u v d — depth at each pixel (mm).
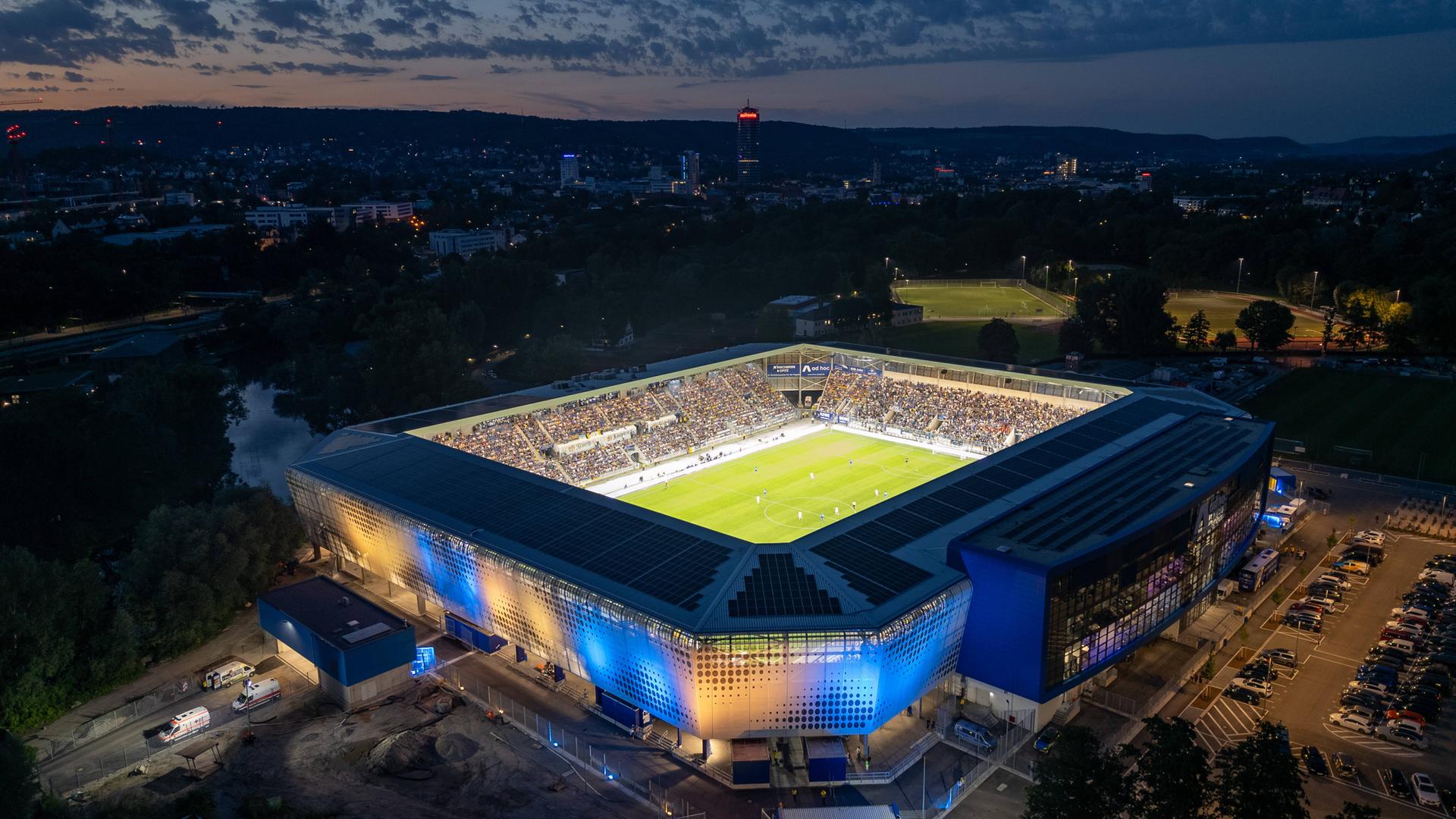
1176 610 100438
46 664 90688
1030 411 172500
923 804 75438
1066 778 65125
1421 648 96875
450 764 81562
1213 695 90125
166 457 151625
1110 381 166875
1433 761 79312
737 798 76688
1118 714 87312
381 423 141875
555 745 84625
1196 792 63969
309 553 130125
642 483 157125
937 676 87812
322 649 92750
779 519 139250
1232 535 112062
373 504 107812
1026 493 107562
